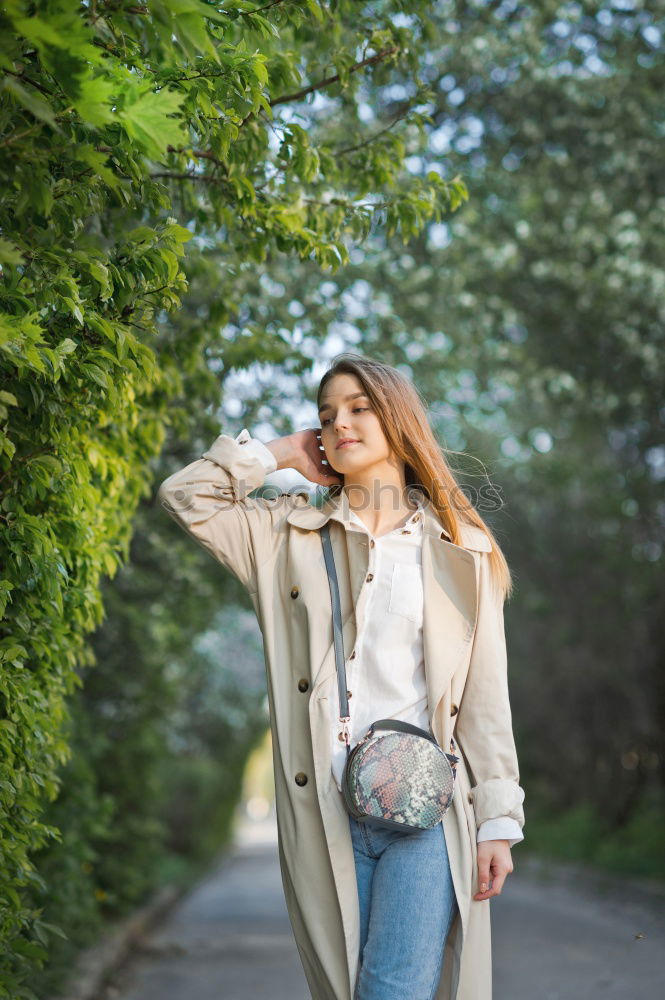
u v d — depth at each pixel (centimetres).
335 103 740
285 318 661
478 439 1245
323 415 291
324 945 259
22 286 275
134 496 464
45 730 350
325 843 262
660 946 849
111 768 1047
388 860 259
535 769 2256
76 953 689
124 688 1052
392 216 451
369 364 291
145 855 1149
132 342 302
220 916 1323
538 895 1420
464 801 268
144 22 265
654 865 1434
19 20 209
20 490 312
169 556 933
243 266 582
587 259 1177
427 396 1009
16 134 244
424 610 272
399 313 980
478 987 265
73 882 643
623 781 1852
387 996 250
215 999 667
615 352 1259
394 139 451
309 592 274
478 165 1030
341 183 468
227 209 422
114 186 258
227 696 2359
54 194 283
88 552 370
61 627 348
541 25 925
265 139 394
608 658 1764
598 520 1686
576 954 824
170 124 246
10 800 309
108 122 234
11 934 336
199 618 1142
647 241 1166
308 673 271
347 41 512
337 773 264
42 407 296
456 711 272
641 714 1752
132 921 988
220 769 2525
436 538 277
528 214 1145
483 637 277
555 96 980
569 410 1451
